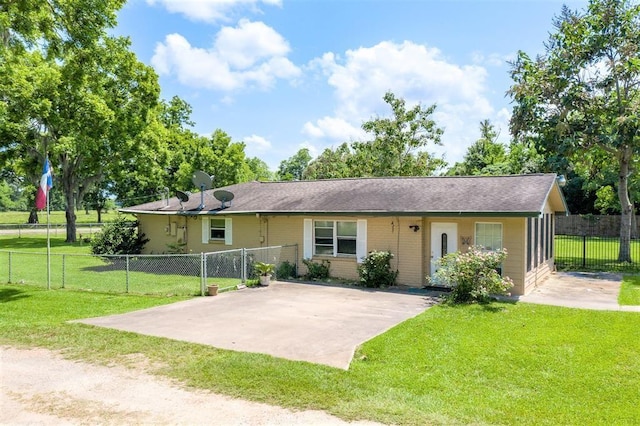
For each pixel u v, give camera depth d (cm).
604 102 2223
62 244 3175
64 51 1537
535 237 1502
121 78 3159
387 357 714
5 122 2762
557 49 2284
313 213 1566
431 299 1230
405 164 3675
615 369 661
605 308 1111
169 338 819
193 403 538
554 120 2286
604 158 2511
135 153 3291
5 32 1431
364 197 1631
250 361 684
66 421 491
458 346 771
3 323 927
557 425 481
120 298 1216
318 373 635
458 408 523
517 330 883
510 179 1562
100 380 614
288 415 504
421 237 1433
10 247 2928
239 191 2138
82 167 3353
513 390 582
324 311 1067
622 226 2202
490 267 1195
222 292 1324
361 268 1454
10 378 623
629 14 2072
